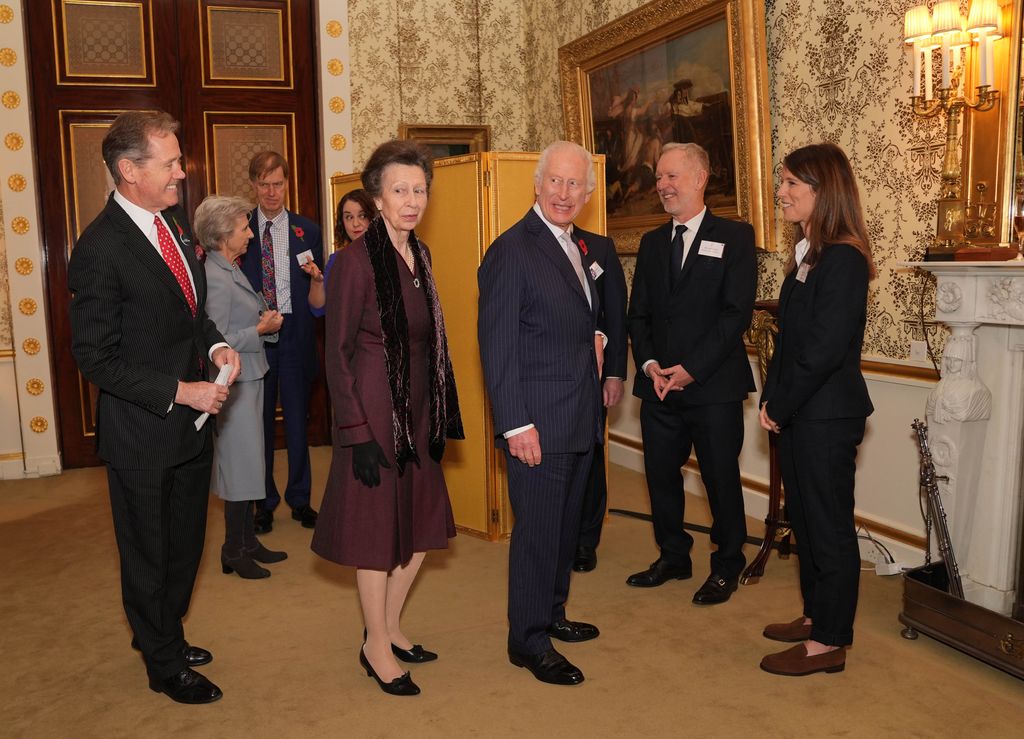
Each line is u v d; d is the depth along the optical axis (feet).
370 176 8.68
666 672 9.72
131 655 10.47
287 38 21.07
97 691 9.54
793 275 9.64
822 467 9.15
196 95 20.56
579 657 10.12
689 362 11.12
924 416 12.14
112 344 8.41
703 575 12.75
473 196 14.01
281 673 9.88
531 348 9.07
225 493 12.46
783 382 9.25
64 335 20.21
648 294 12.07
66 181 19.92
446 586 12.51
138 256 8.45
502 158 13.85
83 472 20.02
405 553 9.07
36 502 17.46
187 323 8.96
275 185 14.96
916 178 12.09
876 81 12.60
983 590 11.09
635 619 11.19
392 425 8.73
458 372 14.70
